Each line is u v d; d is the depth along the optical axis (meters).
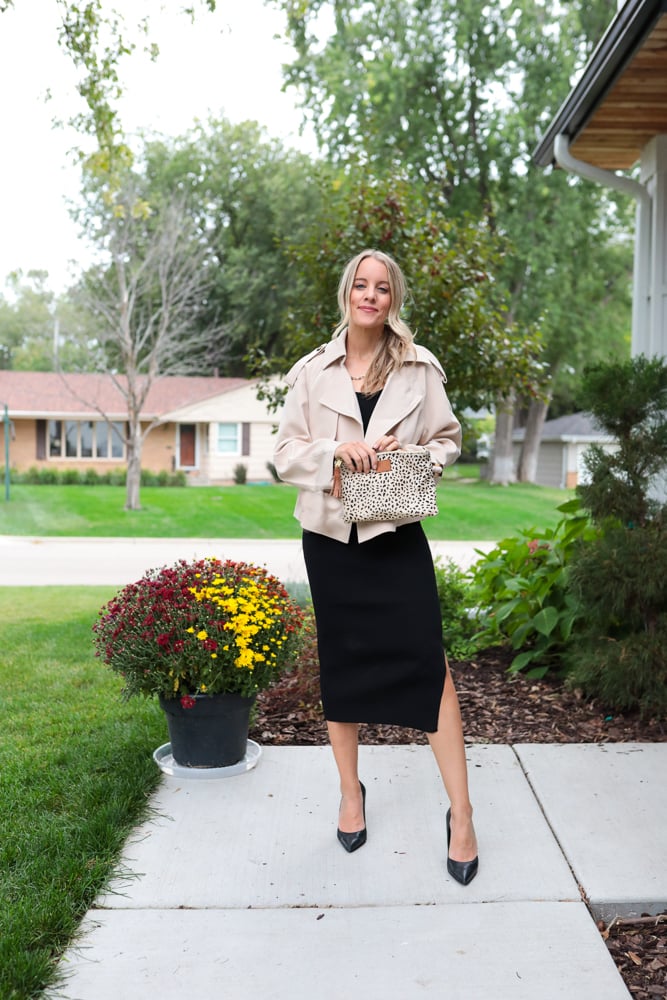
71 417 28.03
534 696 4.12
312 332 7.15
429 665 2.50
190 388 30.00
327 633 2.57
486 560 5.24
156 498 23.39
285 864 2.57
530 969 2.07
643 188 5.52
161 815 2.90
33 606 7.75
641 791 3.04
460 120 25.62
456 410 7.48
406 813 2.91
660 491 4.51
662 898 2.37
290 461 2.48
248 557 13.40
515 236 24.84
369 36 24.72
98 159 8.75
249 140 33.81
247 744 3.53
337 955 2.13
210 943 2.18
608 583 3.73
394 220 6.95
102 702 4.23
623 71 4.28
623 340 28.45
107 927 2.25
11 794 3.03
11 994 1.93
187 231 23.47
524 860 2.58
